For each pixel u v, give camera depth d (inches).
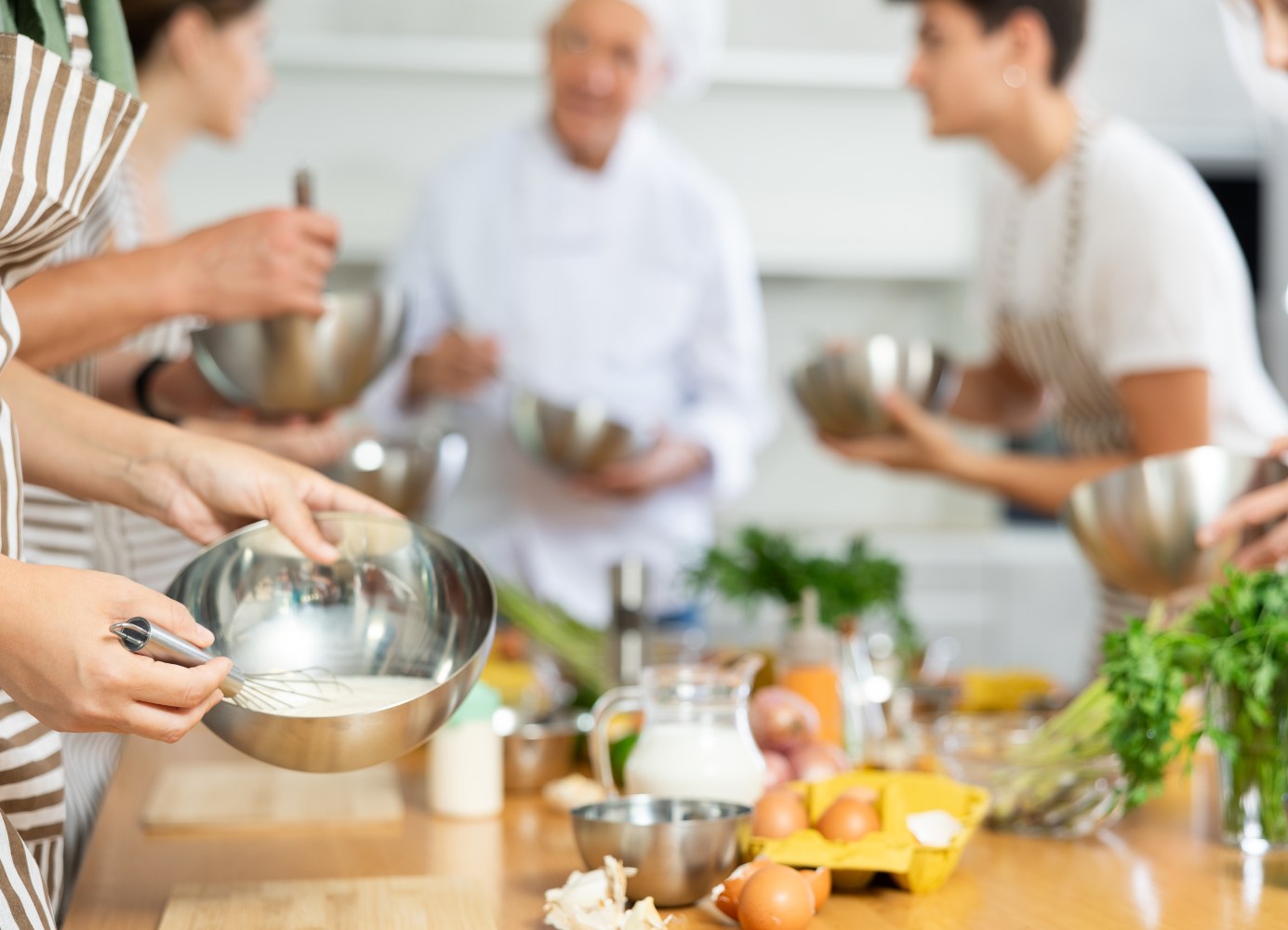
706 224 130.2
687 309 131.2
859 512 175.2
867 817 47.3
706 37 127.4
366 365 71.1
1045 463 88.3
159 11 86.4
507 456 129.0
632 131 131.2
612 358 129.9
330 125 153.0
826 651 64.1
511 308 129.3
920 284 173.8
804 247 162.4
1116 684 49.0
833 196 162.6
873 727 64.1
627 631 74.2
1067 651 158.1
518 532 127.6
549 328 129.2
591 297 129.6
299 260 55.2
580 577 126.9
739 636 130.7
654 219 130.0
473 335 123.8
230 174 151.7
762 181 161.6
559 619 83.6
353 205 153.8
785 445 174.1
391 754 39.0
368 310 70.1
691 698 50.1
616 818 45.6
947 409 107.0
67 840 54.4
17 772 42.4
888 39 155.6
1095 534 63.4
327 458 74.4
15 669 33.1
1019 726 56.9
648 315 130.1
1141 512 61.6
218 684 34.2
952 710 77.1
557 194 129.0
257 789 60.8
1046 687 78.7
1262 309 166.6
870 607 75.3
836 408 90.8
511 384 129.3
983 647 157.6
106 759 64.7
